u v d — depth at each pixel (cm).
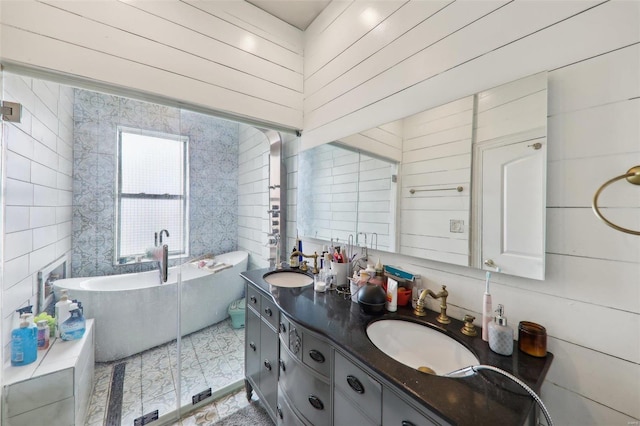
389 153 135
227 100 165
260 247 298
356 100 154
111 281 206
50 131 164
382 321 109
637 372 66
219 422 157
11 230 125
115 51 127
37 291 149
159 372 200
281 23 190
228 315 286
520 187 86
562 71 78
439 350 97
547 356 79
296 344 114
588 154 73
